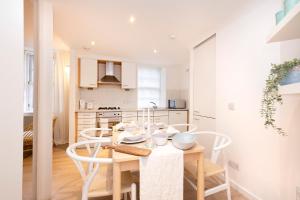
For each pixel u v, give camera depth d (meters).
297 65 0.96
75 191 2.02
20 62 1.01
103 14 2.15
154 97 5.20
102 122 3.86
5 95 0.96
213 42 2.67
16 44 1.00
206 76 2.85
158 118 4.48
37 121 1.83
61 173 2.50
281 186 1.52
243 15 1.99
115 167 1.17
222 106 2.37
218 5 1.92
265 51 1.70
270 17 1.65
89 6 1.96
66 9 2.03
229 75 2.23
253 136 1.84
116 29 2.62
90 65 4.09
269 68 1.66
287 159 1.46
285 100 1.47
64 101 4.11
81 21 2.35
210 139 2.71
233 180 2.13
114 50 3.77
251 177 1.86
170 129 2.09
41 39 1.83
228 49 2.25
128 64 4.50
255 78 1.82
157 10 2.05
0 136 0.95
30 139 3.09
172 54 4.09
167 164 1.23
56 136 4.04
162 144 1.44
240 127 2.04
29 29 2.76
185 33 2.74
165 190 1.23
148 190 1.20
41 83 1.84
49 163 1.89
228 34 2.26
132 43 3.28
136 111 4.24
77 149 3.65
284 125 1.48
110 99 4.64
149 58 4.51
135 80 4.58
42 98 1.84
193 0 1.83
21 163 1.01
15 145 0.99
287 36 1.13
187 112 4.75
